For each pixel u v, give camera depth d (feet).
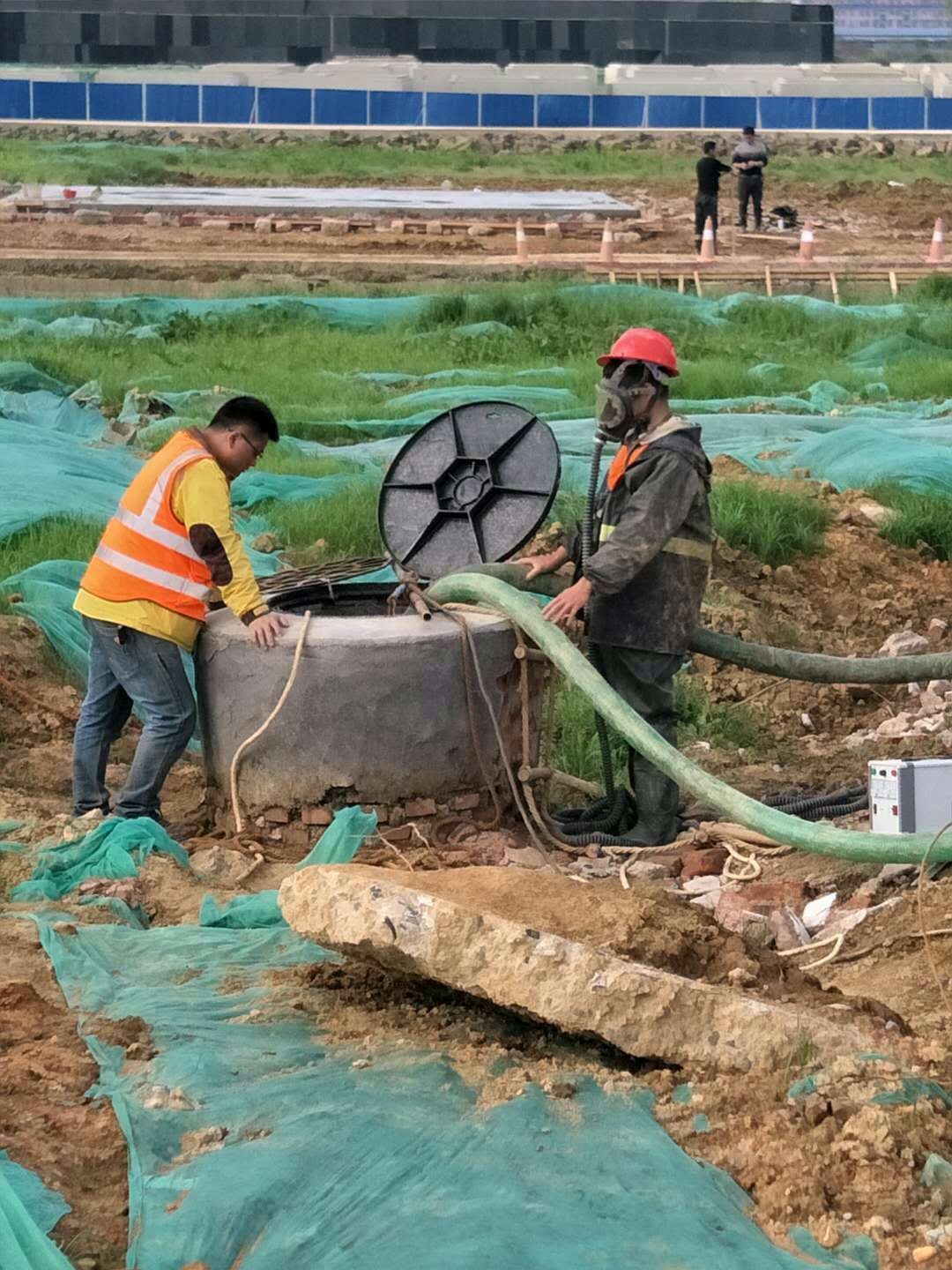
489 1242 11.39
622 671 22.79
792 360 63.52
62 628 29.30
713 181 90.07
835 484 43.29
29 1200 12.23
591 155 137.59
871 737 28.14
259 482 39.34
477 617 22.38
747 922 18.92
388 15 179.93
